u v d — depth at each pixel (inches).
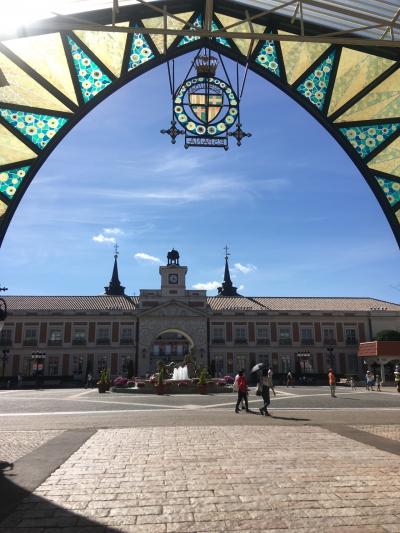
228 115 486.0
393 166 492.7
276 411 634.8
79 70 454.9
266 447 338.6
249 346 2244.1
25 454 315.6
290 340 2266.2
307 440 369.4
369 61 467.8
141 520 185.2
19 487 232.4
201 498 213.5
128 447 341.1
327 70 481.7
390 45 293.3
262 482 240.4
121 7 425.1
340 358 2260.1
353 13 297.0
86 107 464.1
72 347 2160.4
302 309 2310.5
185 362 1451.8
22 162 457.7
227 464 282.4
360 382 1669.5
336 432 413.7
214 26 476.1
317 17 435.5
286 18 449.7
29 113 454.6
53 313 2176.4
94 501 210.1
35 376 1994.3
